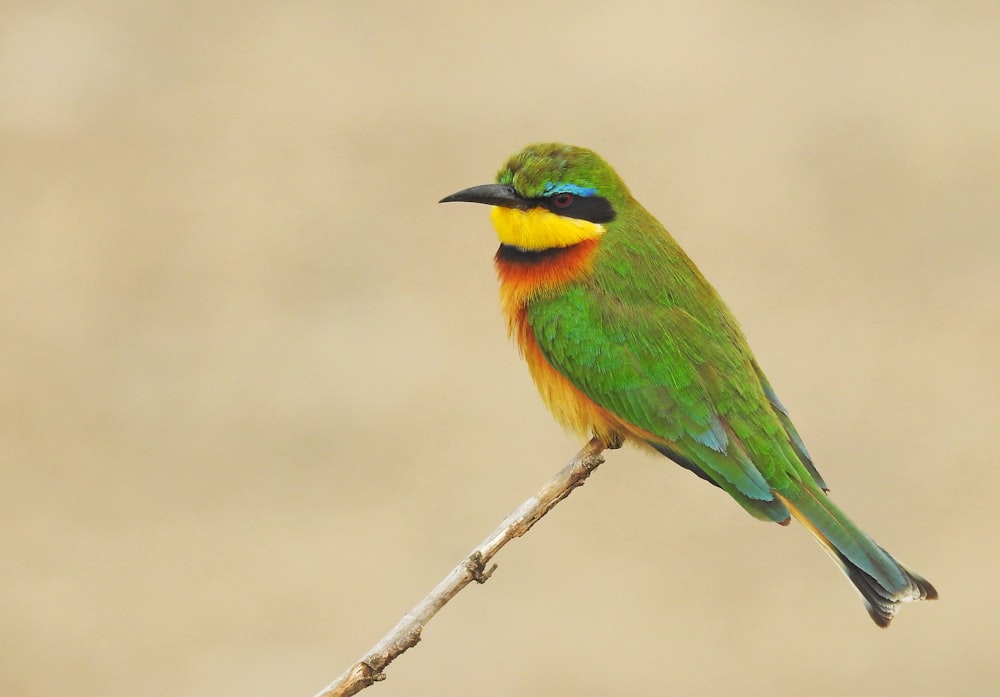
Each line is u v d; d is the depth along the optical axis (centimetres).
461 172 1875
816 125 1956
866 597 795
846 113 1983
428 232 1789
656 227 893
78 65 2133
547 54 2150
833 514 820
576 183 877
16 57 2147
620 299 867
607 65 2117
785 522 818
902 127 1938
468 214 1822
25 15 2269
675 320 860
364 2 2342
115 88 2081
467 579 689
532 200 879
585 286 872
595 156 890
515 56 2147
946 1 2253
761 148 1906
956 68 2069
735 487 833
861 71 2081
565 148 891
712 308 873
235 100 2048
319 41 2216
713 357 853
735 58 2120
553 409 909
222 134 1964
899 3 2256
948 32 2164
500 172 896
